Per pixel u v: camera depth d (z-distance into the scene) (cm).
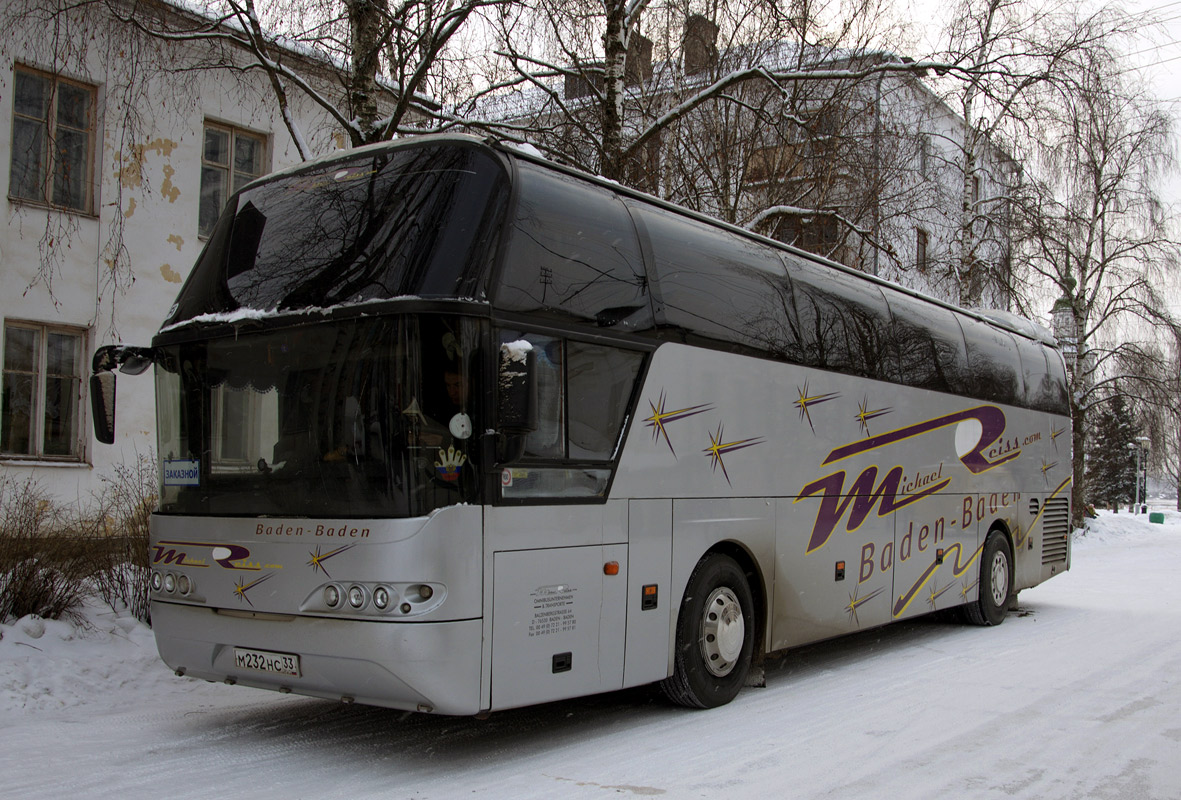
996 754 577
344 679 511
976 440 1114
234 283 595
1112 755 575
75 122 1396
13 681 682
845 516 847
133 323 1442
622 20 1142
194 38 976
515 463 537
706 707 692
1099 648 978
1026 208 2139
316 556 518
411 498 498
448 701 496
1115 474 5231
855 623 859
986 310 1312
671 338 657
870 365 902
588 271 597
